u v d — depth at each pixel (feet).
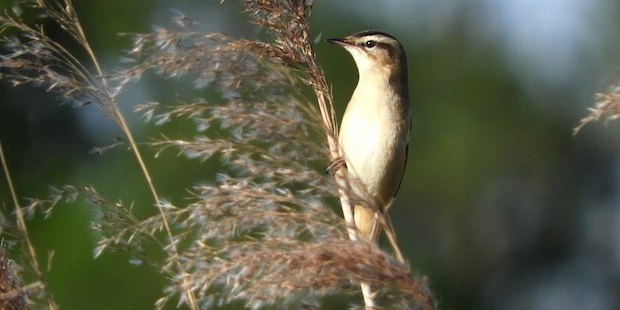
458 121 54.90
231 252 17.22
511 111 55.98
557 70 57.77
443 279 56.75
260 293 16.99
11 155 46.39
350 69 49.14
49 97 46.85
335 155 20.25
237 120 18.86
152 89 43.45
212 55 19.67
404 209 55.01
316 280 16.81
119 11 46.96
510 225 59.93
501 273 59.82
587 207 62.59
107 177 45.14
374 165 28.02
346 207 21.36
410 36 54.29
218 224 17.78
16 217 20.52
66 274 40.52
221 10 42.93
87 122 46.65
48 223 41.24
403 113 28.48
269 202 17.63
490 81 55.11
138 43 20.10
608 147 60.70
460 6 55.36
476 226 57.16
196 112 19.56
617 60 57.88
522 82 56.29
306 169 18.21
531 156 57.82
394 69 28.58
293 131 18.84
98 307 40.16
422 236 55.98
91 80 20.80
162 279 40.50
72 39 45.24
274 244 17.20
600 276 63.77
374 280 16.79
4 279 18.74
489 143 55.47
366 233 25.16
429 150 54.60
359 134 28.14
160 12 46.52
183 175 43.86
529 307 61.41
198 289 18.34
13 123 46.80
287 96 19.35
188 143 18.99
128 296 40.27
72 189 20.17
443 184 54.80
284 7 20.93
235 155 18.74
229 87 19.47
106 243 19.52
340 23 50.24
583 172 60.90
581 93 58.29
